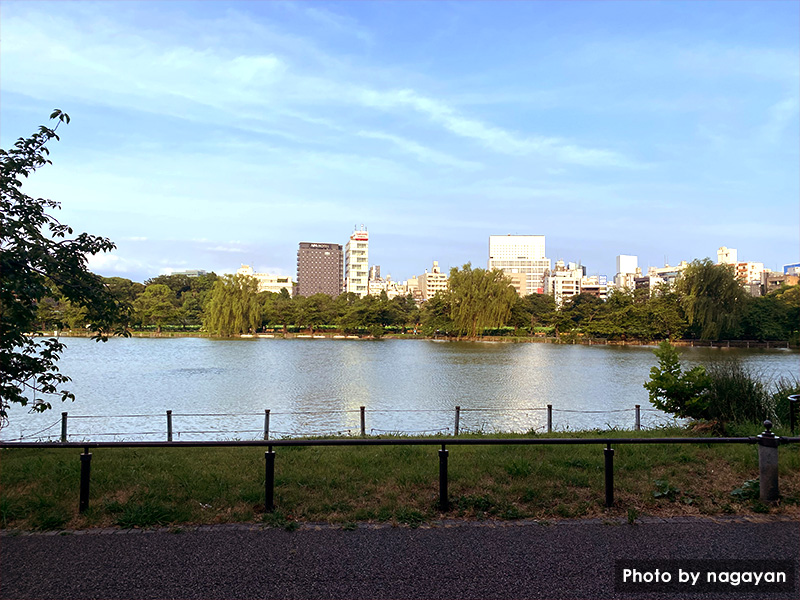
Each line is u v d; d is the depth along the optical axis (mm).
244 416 27234
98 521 6367
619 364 59719
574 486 7684
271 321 132000
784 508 6848
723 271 88562
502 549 5648
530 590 4824
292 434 21812
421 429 23594
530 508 6840
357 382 42812
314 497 7125
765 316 90188
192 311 142250
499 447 10633
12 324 9555
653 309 96188
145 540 5840
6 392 10086
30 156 9969
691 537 5996
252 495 7027
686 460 9055
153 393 36469
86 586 4867
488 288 109688
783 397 13766
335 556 5461
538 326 132750
